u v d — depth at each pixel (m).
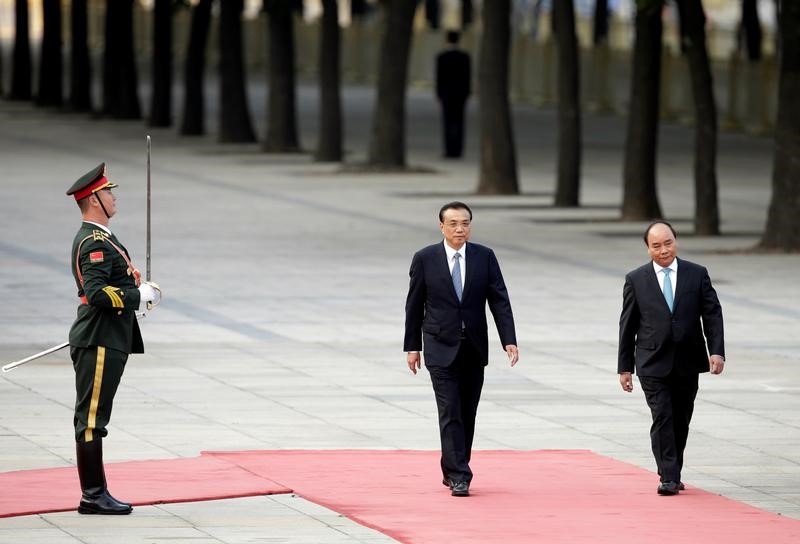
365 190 93.31
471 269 31.17
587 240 73.12
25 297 55.78
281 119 115.06
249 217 80.00
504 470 32.91
